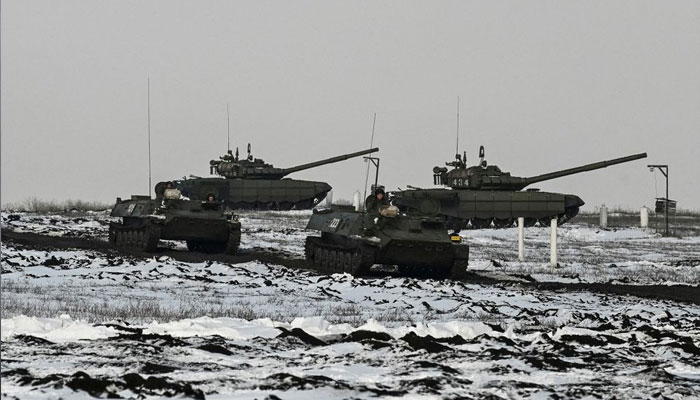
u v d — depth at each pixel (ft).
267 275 351.05
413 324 217.56
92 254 431.84
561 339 188.96
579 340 187.83
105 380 127.75
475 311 258.98
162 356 157.99
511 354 166.61
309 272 378.94
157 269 357.82
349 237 379.55
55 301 255.29
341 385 132.87
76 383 126.00
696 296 327.26
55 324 189.57
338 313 248.93
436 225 382.01
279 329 191.01
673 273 433.07
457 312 257.34
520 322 238.07
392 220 376.07
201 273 351.87
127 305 251.80
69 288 293.84
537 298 299.79
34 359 152.25
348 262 386.52
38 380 129.90
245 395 127.03
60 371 141.49
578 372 152.97
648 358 170.60
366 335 182.19
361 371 148.46
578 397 131.44
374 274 391.04
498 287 339.57
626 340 197.26
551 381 144.56
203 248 492.95
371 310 257.34
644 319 243.19
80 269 354.33
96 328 180.04
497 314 256.52
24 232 597.11
